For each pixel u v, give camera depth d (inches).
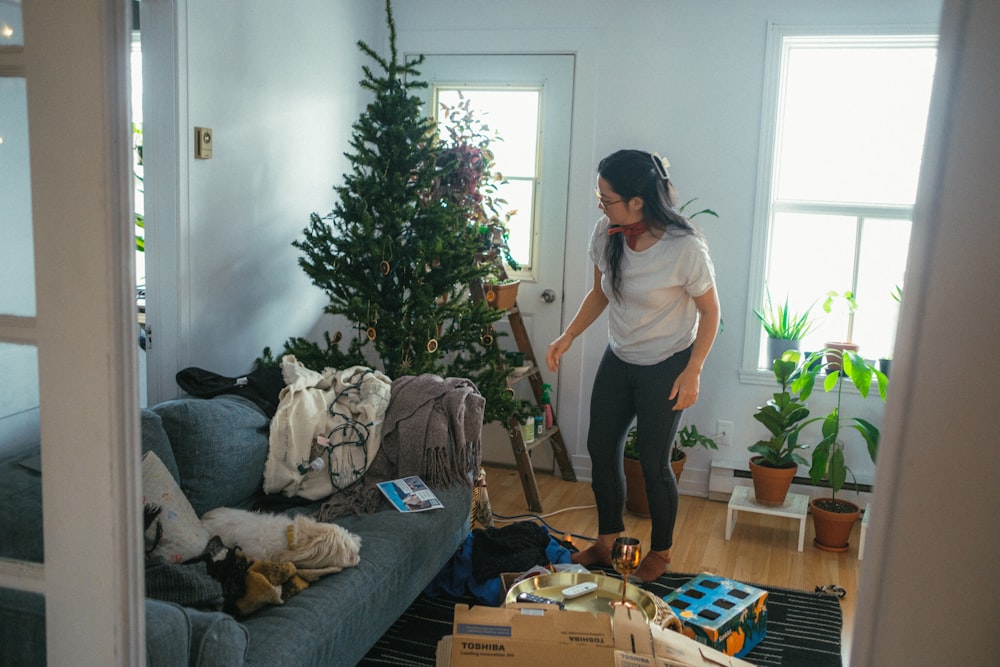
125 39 42.6
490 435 176.4
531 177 166.7
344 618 82.5
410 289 131.7
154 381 119.6
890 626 36.1
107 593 45.3
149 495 84.0
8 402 46.4
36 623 47.6
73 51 41.7
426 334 129.8
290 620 78.1
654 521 123.0
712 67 153.6
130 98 43.3
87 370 43.8
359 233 129.8
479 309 134.8
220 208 124.6
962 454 34.1
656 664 67.2
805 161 159.6
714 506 158.2
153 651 61.0
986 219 32.9
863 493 153.1
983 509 34.0
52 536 45.6
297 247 139.1
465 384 121.3
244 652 69.9
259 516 91.6
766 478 141.0
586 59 159.6
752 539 142.8
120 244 43.4
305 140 147.2
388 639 105.2
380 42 170.9
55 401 44.5
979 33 32.4
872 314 159.2
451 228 133.3
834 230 158.7
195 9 114.9
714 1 151.9
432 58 168.1
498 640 67.9
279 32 135.9
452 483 114.9
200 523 88.4
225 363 129.2
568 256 166.1
